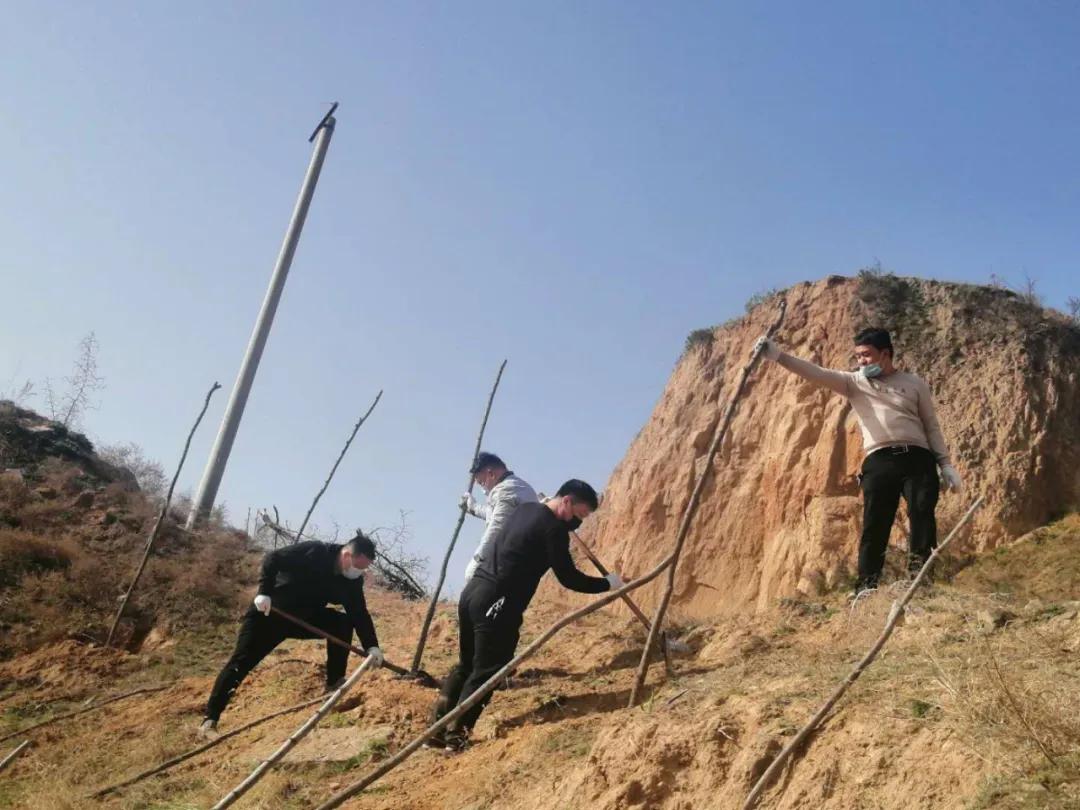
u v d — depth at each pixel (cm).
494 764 587
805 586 990
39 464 1555
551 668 790
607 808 464
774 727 448
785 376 1266
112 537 1361
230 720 818
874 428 701
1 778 752
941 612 558
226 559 1366
